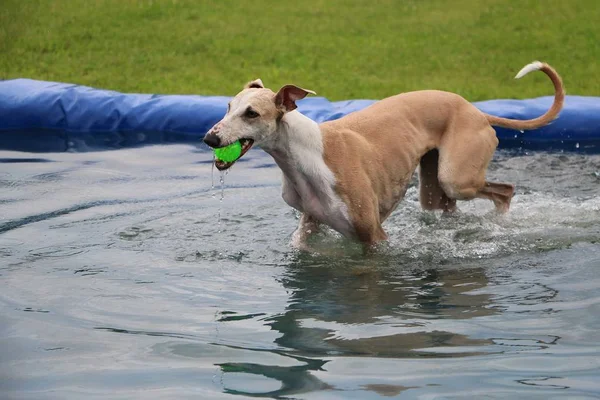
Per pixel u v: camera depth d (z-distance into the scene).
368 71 14.78
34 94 12.12
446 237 8.35
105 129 12.09
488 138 8.48
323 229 8.38
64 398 4.90
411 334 5.92
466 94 13.55
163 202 9.34
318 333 5.95
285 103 7.22
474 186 8.43
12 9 17.89
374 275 7.29
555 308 6.43
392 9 18.88
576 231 8.48
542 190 9.82
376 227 7.82
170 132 11.99
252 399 4.88
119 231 8.36
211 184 10.04
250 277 7.20
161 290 6.84
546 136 11.80
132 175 10.27
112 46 15.85
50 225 8.49
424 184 8.94
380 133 7.96
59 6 18.22
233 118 7.06
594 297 6.64
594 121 11.74
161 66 14.84
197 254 7.77
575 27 17.19
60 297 6.64
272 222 8.74
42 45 15.73
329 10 18.77
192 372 5.26
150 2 18.70
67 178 10.09
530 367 5.33
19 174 10.17
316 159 7.45
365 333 5.95
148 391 4.99
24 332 5.93
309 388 5.02
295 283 7.05
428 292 6.86
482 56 15.69
